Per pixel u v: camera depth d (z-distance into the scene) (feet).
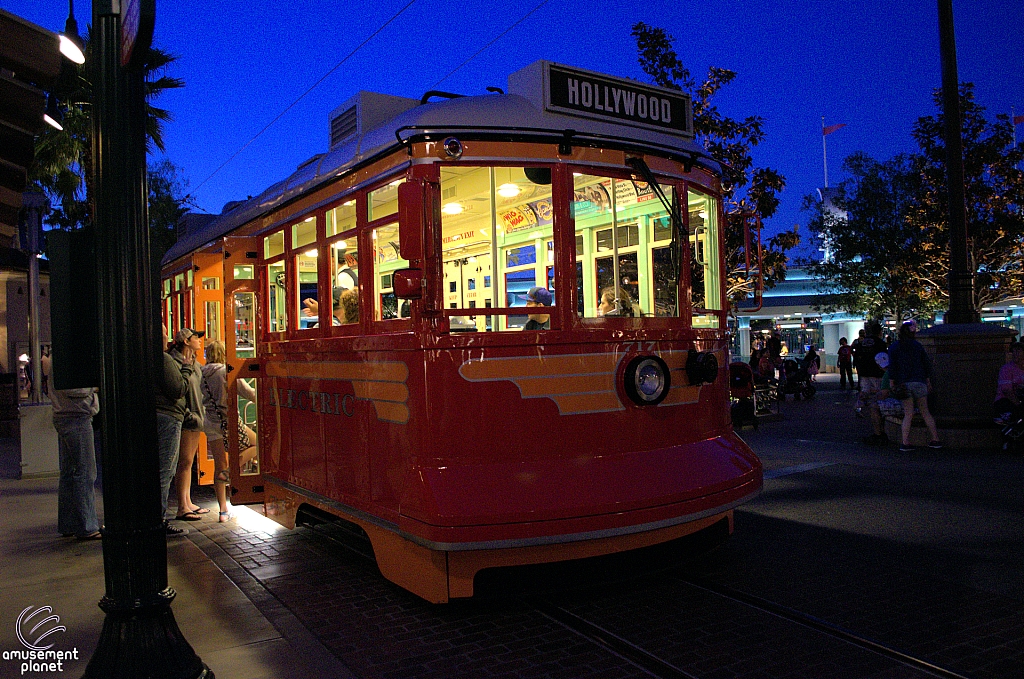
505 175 15.34
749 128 44.70
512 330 14.33
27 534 21.89
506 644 12.98
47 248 11.00
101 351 10.49
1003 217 58.34
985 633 12.56
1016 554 16.66
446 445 13.67
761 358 56.80
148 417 10.55
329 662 12.18
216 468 23.21
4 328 57.77
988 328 31.58
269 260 20.83
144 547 10.44
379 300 15.67
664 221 16.48
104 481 10.46
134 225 10.53
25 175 14.24
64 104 49.19
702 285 17.57
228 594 15.83
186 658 10.62
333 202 17.16
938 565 16.12
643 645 12.61
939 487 23.44
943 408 32.14
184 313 29.43
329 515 19.10
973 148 58.85
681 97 17.08
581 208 15.17
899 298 74.18
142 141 10.69
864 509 21.13
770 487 24.62
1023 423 28.40
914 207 64.23
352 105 17.97
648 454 14.93
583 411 14.51
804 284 116.06
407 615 14.53
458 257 18.15
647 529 13.88
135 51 9.94
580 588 14.24
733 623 13.42
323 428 17.56
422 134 14.08
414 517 13.42
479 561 13.61
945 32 33.55
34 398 38.40
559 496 13.46
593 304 15.30
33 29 12.34
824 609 13.89
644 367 15.02
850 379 72.18
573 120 15.10
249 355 23.48
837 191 78.23
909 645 12.19
